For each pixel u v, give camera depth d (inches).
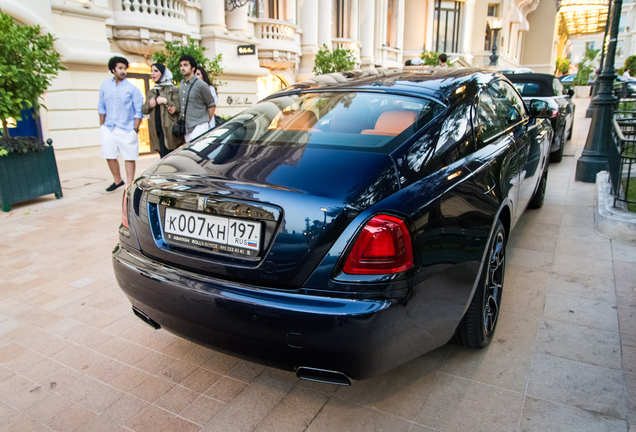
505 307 121.6
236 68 499.8
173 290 78.5
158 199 83.5
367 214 68.6
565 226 184.5
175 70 360.8
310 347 69.1
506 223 115.5
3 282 146.6
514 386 90.8
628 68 1365.7
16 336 115.0
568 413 82.9
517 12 1448.1
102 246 178.4
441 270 76.0
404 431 80.4
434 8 1144.8
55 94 334.6
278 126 96.7
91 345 110.9
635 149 249.4
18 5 300.7
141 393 93.2
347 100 100.8
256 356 74.4
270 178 74.8
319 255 68.4
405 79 108.4
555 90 306.8
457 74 113.7
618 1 232.5
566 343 104.5
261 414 86.4
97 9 350.3
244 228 73.4
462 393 89.5
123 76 257.9
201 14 481.1
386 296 67.9
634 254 152.6
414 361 100.0
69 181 308.2
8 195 227.9
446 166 84.7
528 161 142.3
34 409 88.8
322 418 84.7
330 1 703.7
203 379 97.4
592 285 132.0
